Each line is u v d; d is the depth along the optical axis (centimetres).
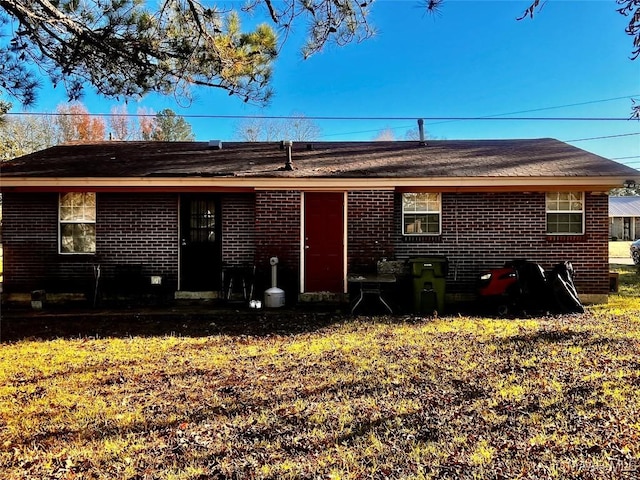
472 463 341
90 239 1091
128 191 1029
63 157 1198
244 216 1094
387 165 1091
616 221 4022
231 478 331
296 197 1029
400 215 1070
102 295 1064
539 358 596
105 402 480
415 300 938
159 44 657
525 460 343
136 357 645
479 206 1057
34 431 416
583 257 1041
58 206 1075
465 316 905
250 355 647
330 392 498
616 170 989
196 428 416
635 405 437
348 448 371
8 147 3050
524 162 1094
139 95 709
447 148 1307
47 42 654
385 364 588
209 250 1102
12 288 1069
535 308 927
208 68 675
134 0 636
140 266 1070
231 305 1020
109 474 340
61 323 876
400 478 323
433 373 548
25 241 1073
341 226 1037
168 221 1087
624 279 1458
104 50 645
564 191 1033
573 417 416
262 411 450
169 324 862
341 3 566
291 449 373
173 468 347
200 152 1283
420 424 413
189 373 572
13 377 562
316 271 1035
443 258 942
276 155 1234
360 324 832
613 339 686
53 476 339
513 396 471
